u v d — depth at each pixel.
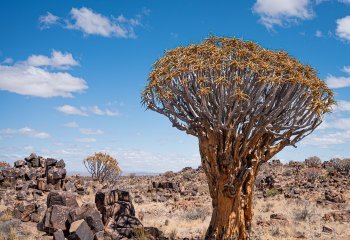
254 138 12.27
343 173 41.41
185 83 11.88
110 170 34.47
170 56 12.41
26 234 11.87
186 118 12.59
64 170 23.80
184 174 47.16
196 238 13.46
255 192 32.19
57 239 10.54
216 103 11.95
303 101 12.16
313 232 15.34
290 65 11.84
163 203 25.91
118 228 12.15
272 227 15.71
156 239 12.72
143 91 12.65
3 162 31.73
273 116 11.91
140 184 39.25
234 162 12.21
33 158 27.64
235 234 12.09
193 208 22.44
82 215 11.44
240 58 11.97
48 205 12.65
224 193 12.12
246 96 11.80
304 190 31.45
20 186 22.92
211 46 12.09
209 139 12.41
